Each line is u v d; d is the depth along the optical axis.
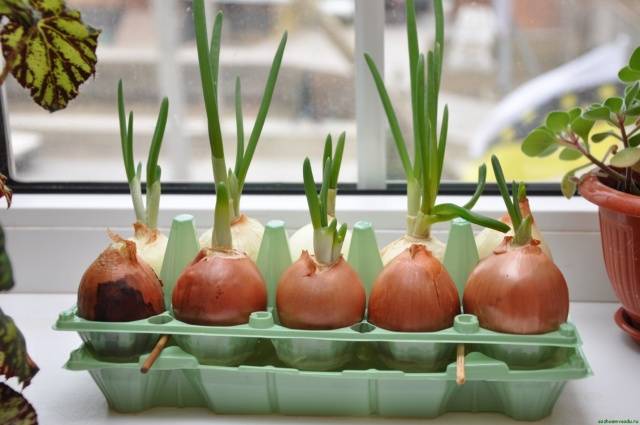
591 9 0.72
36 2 0.52
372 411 0.58
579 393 0.60
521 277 0.55
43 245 0.72
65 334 0.67
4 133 0.74
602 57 0.73
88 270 0.57
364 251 0.61
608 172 0.61
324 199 0.56
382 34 0.71
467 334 0.55
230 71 0.74
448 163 0.75
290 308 0.56
